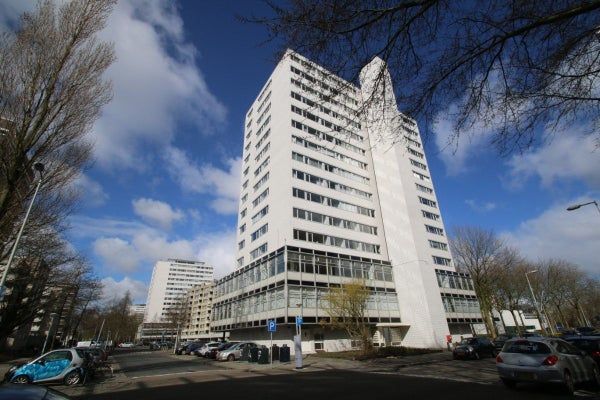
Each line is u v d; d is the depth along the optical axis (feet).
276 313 107.04
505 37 14.65
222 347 100.78
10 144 33.99
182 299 364.17
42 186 40.45
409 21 14.32
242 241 159.33
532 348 34.53
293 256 111.45
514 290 175.11
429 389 36.24
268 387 41.14
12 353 132.77
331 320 97.14
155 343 268.41
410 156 163.84
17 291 69.82
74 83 37.01
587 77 15.39
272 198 136.46
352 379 46.98
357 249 136.77
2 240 40.93
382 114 16.62
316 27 14.23
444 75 15.71
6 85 34.09
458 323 140.26
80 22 37.83
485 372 50.96
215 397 35.19
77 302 114.83
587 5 13.01
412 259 133.59
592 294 222.28
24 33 35.40
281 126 142.41
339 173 146.72
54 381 50.21
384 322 124.16
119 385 48.21
